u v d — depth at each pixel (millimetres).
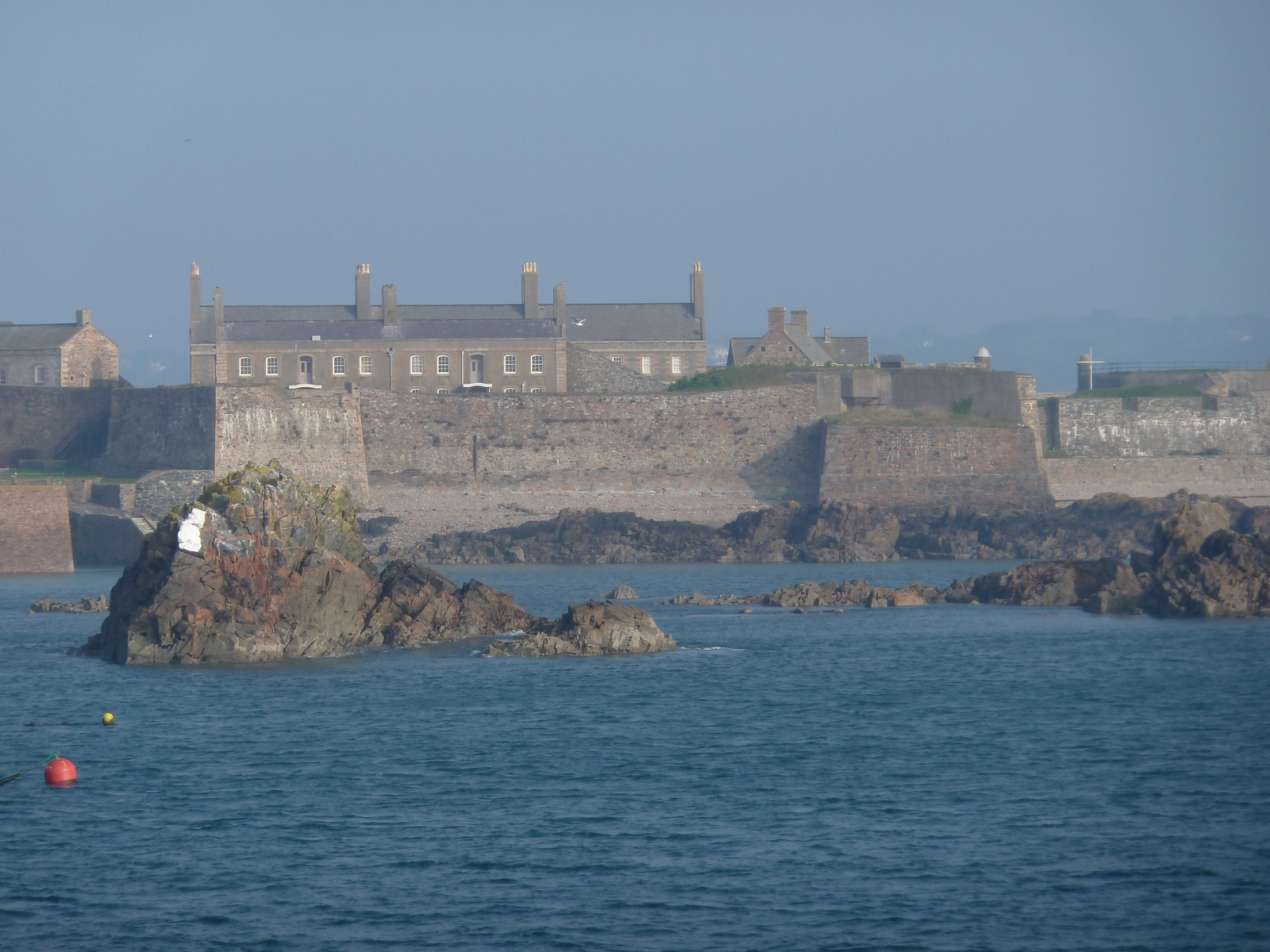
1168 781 183000
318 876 148250
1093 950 130000
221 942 132000
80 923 136250
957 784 182250
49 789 181125
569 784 182625
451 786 181375
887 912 138500
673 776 186500
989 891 143500
